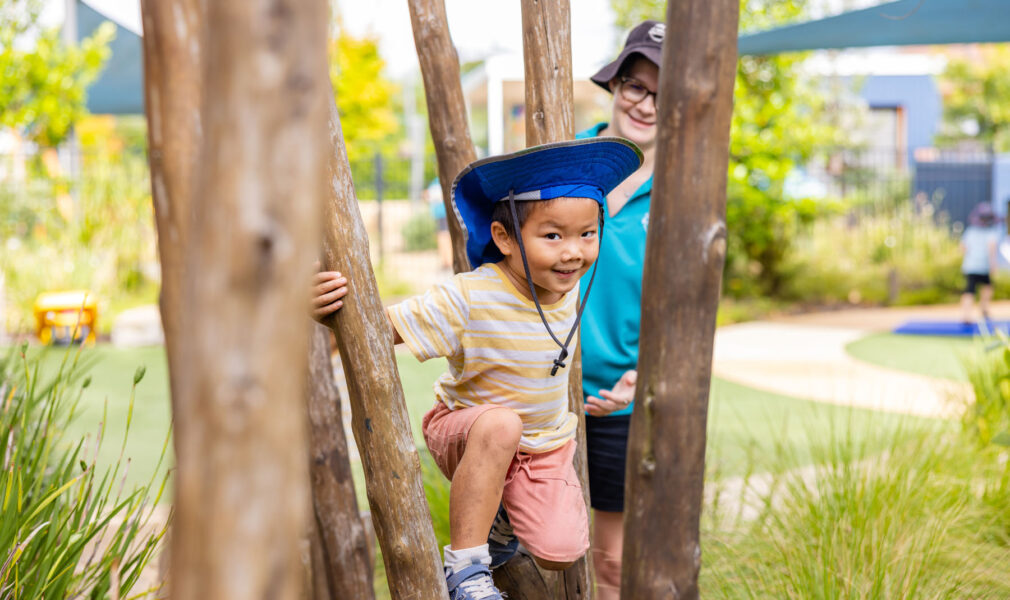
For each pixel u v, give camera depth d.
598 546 2.87
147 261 12.01
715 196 1.27
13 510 2.06
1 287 9.56
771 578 3.02
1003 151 22.02
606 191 1.73
